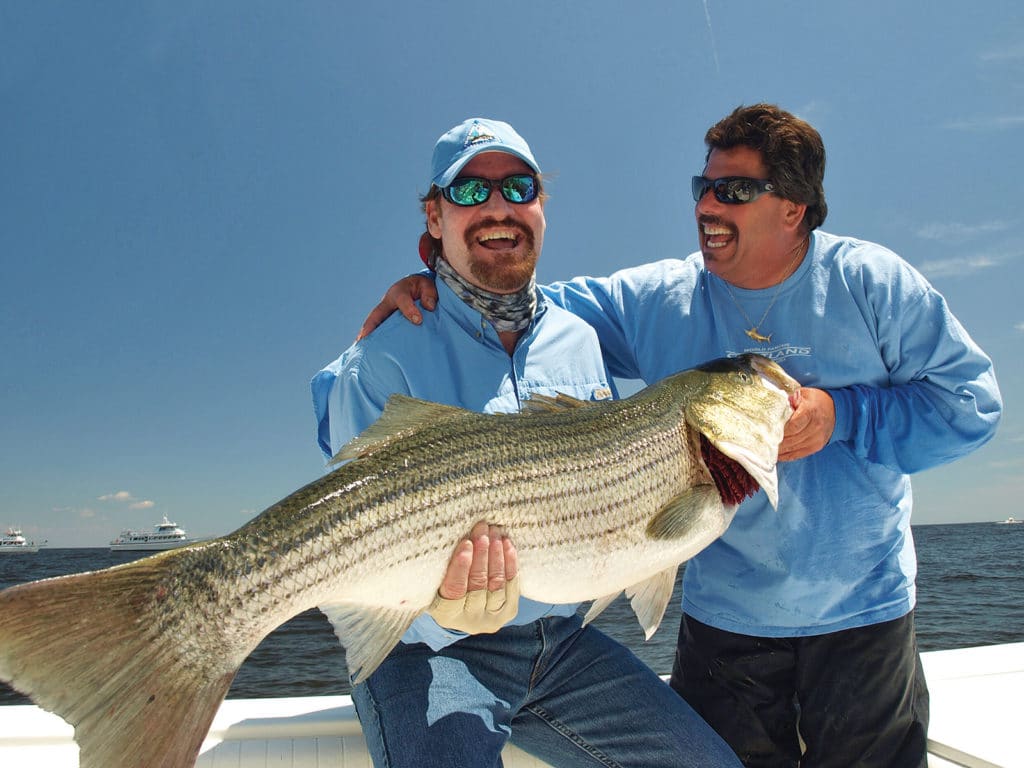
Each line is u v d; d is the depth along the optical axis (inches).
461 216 41.5
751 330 46.3
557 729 41.2
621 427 37.7
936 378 43.8
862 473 44.4
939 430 42.9
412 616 32.9
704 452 40.2
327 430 45.3
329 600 31.0
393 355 41.1
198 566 28.6
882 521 44.8
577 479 35.8
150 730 26.9
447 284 42.6
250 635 29.5
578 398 43.2
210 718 28.2
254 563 29.5
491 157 42.2
